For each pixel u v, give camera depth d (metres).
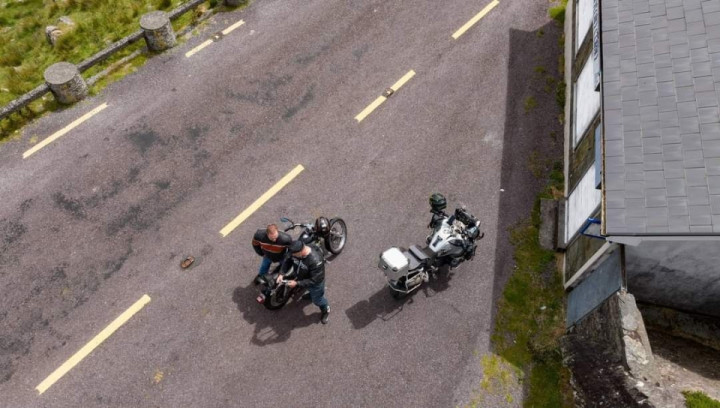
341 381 8.63
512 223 10.50
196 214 10.37
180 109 11.95
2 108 11.24
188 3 13.47
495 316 9.39
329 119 11.92
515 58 13.25
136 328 9.01
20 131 11.51
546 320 9.38
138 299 9.31
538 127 11.95
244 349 8.88
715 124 7.39
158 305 9.27
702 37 8.16
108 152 11.20
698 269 8.38
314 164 11.18
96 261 9.71
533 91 12.59
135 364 8.66
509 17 14.15
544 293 9.68
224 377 8.61
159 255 9.83
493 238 10.29
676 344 9.19
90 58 12.19
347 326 9.17
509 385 8.70
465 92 12.54
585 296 8.80
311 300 9.38
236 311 9.26
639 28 8.55
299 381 8.62
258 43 13.29
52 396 8.34
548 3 14.48
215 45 13.20
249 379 8.60
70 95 11.82
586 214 9.02
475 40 13.59
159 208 10.42
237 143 11.43
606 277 8.15
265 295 8.57
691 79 7.82
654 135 7.50
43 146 11.27
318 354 8.88
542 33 13.80
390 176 11.07
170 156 11.18
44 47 13.79
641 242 7.86
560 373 8.76
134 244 9.94
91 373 8.56
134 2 14.60
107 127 11.60
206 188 10.73
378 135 11.70
